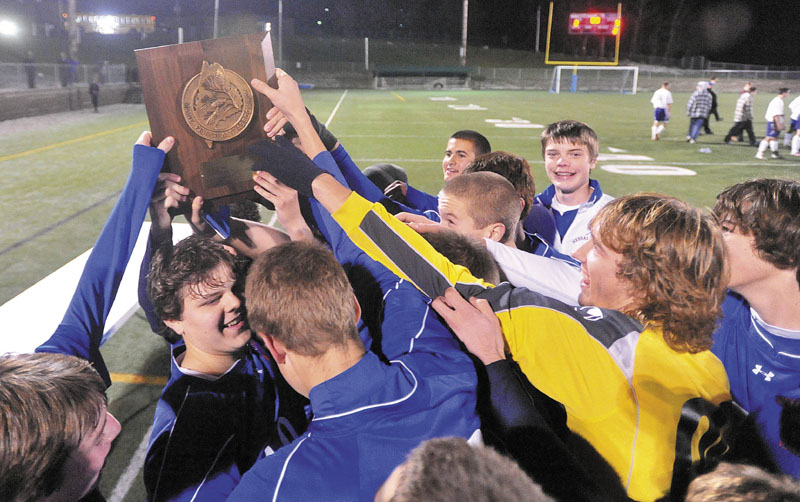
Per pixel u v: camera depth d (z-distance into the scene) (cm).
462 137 332
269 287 104
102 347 353
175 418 142
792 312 134
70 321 145
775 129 1139
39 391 101
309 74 4103
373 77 4109
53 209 727
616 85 4119
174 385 151
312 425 108
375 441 103
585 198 302
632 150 1251
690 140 1381
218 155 147
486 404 117
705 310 111
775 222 129
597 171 994
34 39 4491
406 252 133
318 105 2478
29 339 350
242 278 152
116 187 863
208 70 141
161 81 139
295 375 110
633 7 5697
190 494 129
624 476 117
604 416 118
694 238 109
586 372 118
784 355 138
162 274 146
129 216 142
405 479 66
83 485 112
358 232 134
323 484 97
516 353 124
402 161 1093
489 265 148
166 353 347
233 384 149
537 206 289
